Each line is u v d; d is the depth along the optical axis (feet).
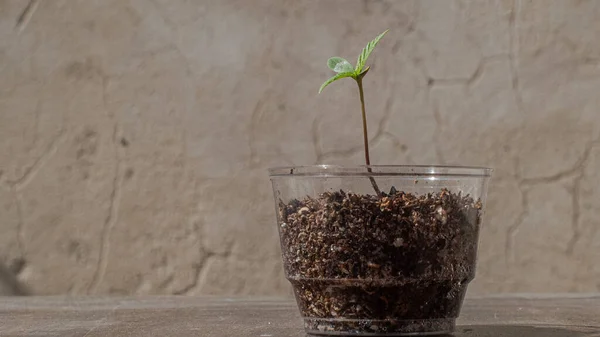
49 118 3.03
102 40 3.03
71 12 3.03
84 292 3.01
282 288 2.97
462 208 1.78
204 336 1.93
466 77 2.97
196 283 2.99
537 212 2.96
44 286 3.01
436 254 1.76
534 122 2.96
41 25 3.04
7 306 2.46
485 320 2.14
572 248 2.95
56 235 3.02
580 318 2.19
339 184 1.77
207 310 2.37
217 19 3.01
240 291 2.98
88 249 3.02
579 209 2.95
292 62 2.98
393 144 2.96
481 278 2.97
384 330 1.77
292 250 1.81
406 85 2.97
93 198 3.02
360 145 2.96
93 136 3.03
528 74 2.97
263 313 2.31
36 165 3.03
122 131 3.02
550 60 2.97
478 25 2.98
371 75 2.97
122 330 2.01
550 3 2.97
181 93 3.01
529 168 2.96
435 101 2.97
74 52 3.03
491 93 2.97
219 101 3.00
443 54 2.97
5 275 3.01
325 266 1.77
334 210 1.76
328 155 2.96
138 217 3.01
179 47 3.01
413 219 1.75
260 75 2.99
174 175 3.01
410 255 1.75
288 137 2.98
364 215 1.75
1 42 3.04
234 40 3.01
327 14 2.98
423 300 1.77
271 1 3.00
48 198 3.02
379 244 1.75
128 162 3.02
